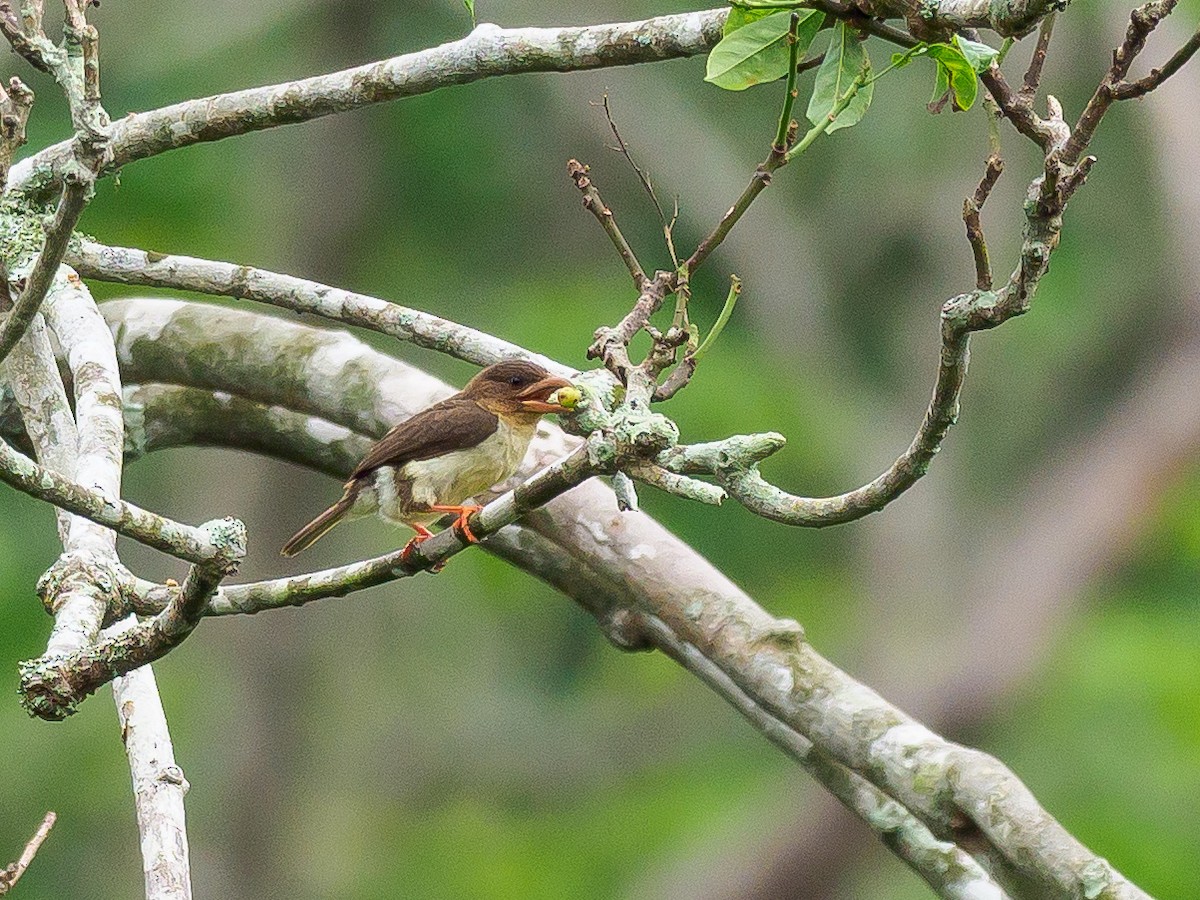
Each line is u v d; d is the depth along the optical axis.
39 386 5.37
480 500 6.17
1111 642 15.15
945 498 17.58
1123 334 17.05
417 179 17.41
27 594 14.06
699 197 17.27
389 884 16.73
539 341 15.93
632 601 5.88
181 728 16.38
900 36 4.59
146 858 4.45
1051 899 4.78
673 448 4.49
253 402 6.84
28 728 14.25
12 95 3.96
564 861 17.08
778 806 16.91
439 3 16.58
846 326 17.83
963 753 5.06
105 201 15.46
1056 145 4.09
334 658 17.09
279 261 16.83
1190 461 16.72
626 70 17.42
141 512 4.02
